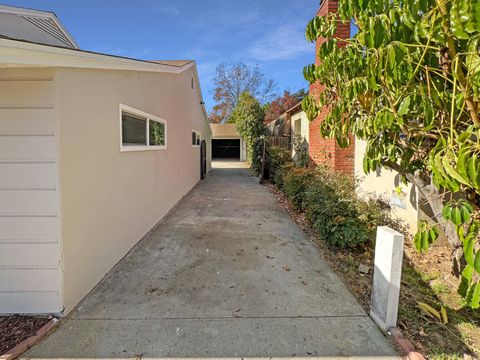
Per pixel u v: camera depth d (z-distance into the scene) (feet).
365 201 15.87
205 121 46.50
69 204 9.11
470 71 5.77
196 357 7.14
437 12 5.82
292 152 36.37
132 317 8.76
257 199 26.58
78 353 7.25
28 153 8.43
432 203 10.61
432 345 7.63
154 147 18.12
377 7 6.27
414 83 7.05
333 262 12.71
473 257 6.37
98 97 11.03
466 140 6.02
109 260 11.87
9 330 8.07
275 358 7.11
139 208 15.53
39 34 19.43
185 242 15.17
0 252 8.61
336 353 7.28
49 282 8.69
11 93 8.30
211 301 9.64
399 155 9.91
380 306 8.32
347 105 9.48
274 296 9.95
